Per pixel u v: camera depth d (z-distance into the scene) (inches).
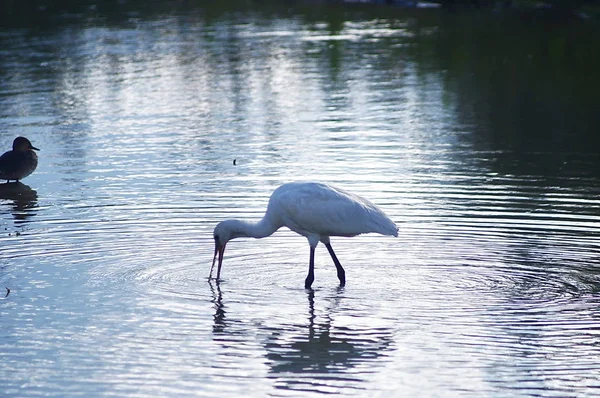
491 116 901.8
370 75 1146.0
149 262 499.2
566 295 443.5
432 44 1364.4
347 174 681.6
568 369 362.9
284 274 486.6
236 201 612.1
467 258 500.4
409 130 843.4
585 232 538.6
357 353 381.4
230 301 443.5
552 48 1304.1
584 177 666.8
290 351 384.5
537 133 823.1
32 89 1087.0
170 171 701.3
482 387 348.2
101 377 359.6
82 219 580.1
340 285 467.5
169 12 1847.9
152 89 1076.5
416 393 344.2
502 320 413.7
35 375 361.7
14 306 434.6
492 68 1171.3
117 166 722.8
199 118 914.1
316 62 1243.8
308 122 885.2
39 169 722.2
